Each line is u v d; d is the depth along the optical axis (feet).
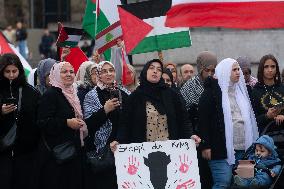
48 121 54.24
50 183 54.95
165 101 54.65
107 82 56.54
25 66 74.79
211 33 97.55
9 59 55.21
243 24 58.44
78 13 183.32
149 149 53.83
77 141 55.06
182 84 69.46
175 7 58.75
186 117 55.31
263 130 57.52
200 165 60.39
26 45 155.22
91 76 59.98
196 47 97.76
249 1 58.49
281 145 56.70
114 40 67.41
